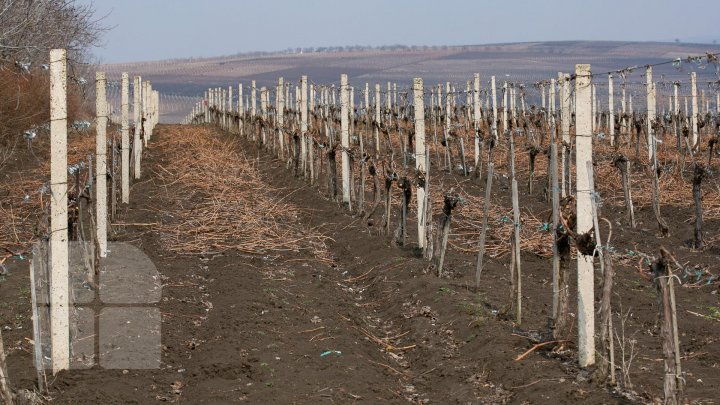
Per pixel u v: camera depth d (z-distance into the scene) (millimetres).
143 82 32062
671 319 6590
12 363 8211
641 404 6930
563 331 8664
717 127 20891
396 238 13875
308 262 13539
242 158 28031
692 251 13469
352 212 17031
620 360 8219
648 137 20141
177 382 8055
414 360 9141
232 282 11625
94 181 15305
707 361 8445
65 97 7727
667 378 6590
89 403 7223
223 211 17141
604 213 16797
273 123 30531
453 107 30812
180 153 28031
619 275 11836
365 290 12211
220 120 48188
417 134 13086
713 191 17516
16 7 22375
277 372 8148
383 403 7656
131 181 20828
